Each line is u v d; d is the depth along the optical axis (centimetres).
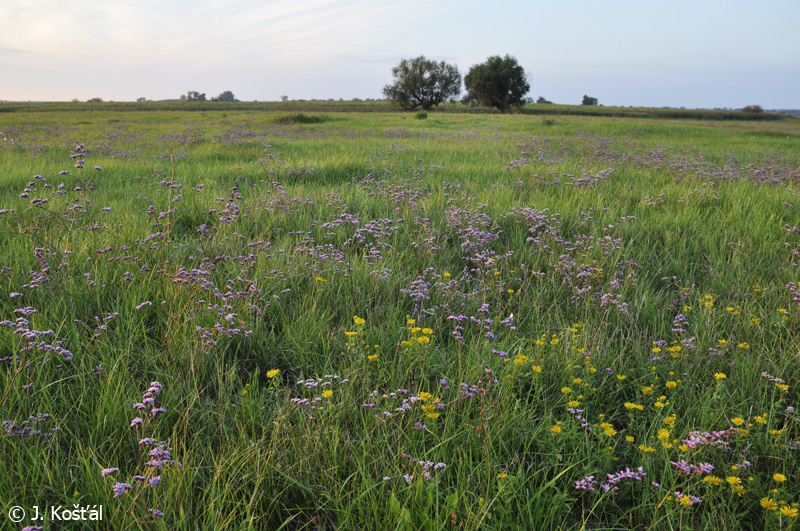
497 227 651
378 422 277
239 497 238
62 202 671
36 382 294
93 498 225
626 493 254
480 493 239
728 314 428
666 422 272
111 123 3172
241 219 657
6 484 227
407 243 599
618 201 784
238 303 405
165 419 275
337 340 374
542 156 1366
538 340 362
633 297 472
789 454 262
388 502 226
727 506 234
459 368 319
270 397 321
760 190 866
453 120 3709
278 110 6812
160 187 830
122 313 385
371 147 1586
